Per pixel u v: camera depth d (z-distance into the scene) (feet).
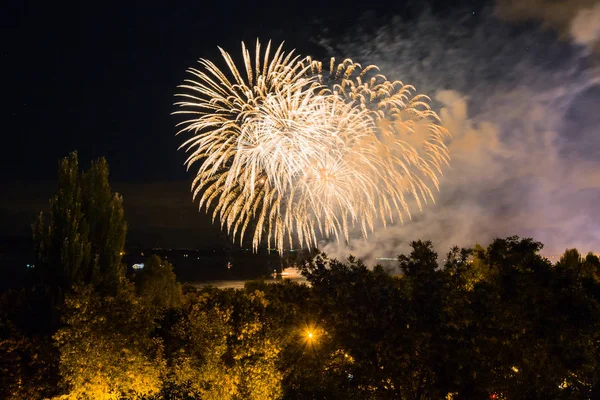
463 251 49.70
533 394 43.88
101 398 70.03
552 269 48.67
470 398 42.75
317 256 53.42
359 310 46.11
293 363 52.75
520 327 45.55
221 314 81.56
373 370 45.68
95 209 99.76
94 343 70.79
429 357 43.19
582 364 44.39
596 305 46.52
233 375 76.07
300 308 53.21
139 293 125.39
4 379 70.90
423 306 45.78
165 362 74.79
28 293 97.25
